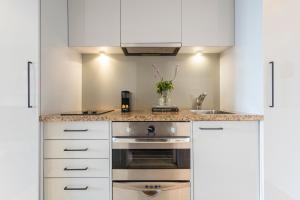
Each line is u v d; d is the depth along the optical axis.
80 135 1.69
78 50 2.29
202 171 1.68
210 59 2.52
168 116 1.68
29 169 1.63
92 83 2.52
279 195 1.62
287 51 1.61
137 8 2.04
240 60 1.95
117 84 2.52
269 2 1.60
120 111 2.30
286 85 1.61
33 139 1.62
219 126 1.67
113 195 1.70
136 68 2.52
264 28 1.60
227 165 1.68
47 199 1.69
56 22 1.86
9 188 1.64
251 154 1.67
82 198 1.69
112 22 2.04
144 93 2.52
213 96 2.51
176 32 2.05
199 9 2.05
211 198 1.68
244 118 1.64
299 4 1.61
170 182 1.70
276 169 1.62
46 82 1.72
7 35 1.61
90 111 2.27
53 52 1.82
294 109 1.62
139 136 1.69
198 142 1.68
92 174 1.69
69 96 2.16
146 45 2.05
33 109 1.62
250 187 1.67
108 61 2.52
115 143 1.69
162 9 2.04
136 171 1.70
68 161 1.69
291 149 1.62
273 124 1.61
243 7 1.88
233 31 2.06
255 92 1.71
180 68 2.52
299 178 1.62
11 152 1.63
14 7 1.60
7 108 1.62
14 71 1.61
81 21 2.05
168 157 1.71
